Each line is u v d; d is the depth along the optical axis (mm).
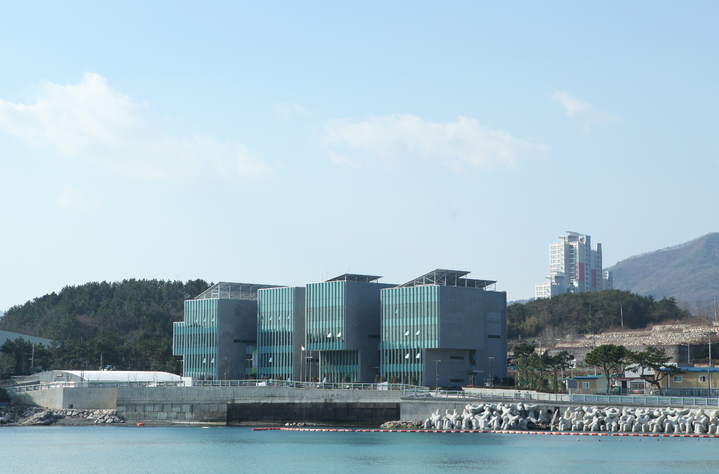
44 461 110188
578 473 87875
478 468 94188
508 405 141875
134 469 100188
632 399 137625
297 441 132625
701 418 126375
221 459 108938
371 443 125312
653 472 87125
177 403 180750
